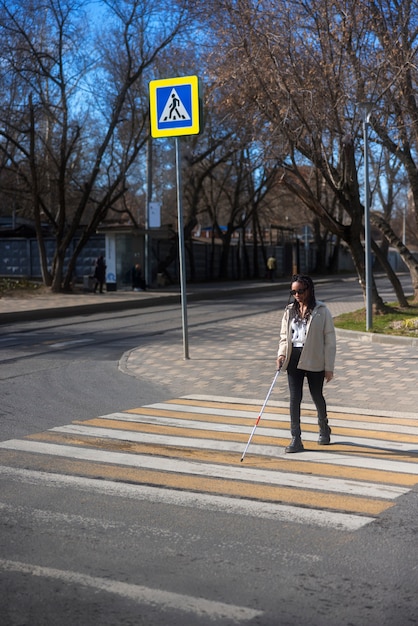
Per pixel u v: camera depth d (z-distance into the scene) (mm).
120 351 15633
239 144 24547
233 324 19750
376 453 7316
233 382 11570
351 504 5746
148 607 4008
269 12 16109
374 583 4309
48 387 11383
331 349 7379
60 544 4945
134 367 13242
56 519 5441
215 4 16703
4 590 4234
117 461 7055
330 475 6551
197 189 39781
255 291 35938
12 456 7254
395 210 64250
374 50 16406
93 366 13555
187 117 12695
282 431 8297
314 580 4352
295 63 16094
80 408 9734
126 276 33500
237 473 6629
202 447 7594
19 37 27359
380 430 8297
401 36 16547
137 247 33844
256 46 15984
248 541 4980
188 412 9430
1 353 15438
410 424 8594
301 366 7285
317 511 5594
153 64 30125
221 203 53781
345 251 65125
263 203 50562
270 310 23906
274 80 15992
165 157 38125
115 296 29359
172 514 5543
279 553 4770
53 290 30781
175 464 6941
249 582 4324
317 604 4035
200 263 44719
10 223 54906
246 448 7055
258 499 5887
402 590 4215
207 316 22547
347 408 9516
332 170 17453
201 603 4051
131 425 8664
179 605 4027
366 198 15789
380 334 15125
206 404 9969
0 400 10312
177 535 5102
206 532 5156
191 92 12625
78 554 4766
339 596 4137
